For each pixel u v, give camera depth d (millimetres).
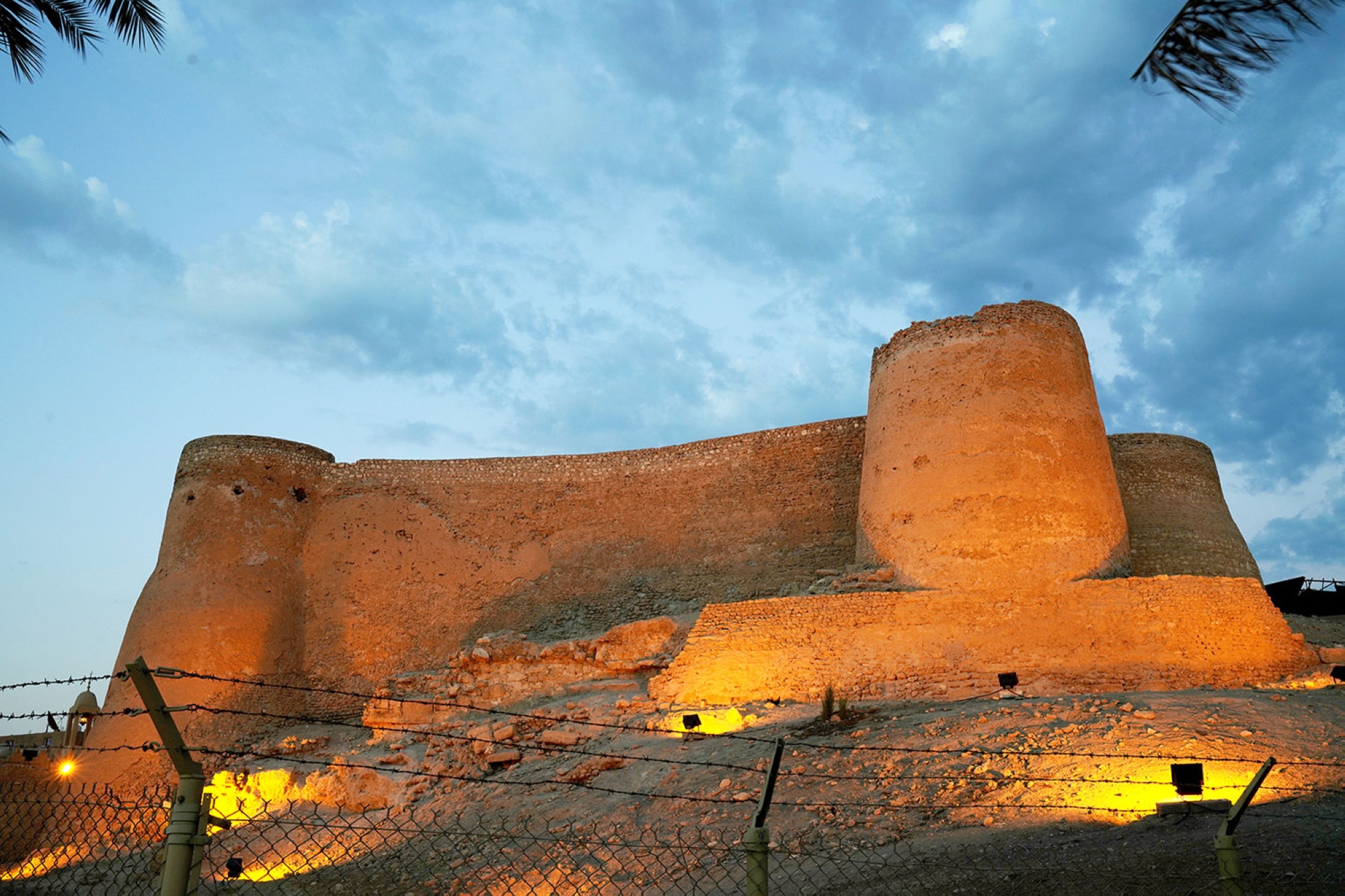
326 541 28703
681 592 26625
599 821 13039
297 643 27391
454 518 28953
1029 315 20969
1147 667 17219
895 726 15172
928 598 18438
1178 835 9141
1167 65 7570
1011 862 9008
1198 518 25094
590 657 21203
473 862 11648
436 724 19672
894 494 20594
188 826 5484
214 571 26938
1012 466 19516
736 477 27734
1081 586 18156
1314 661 17734
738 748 15297
